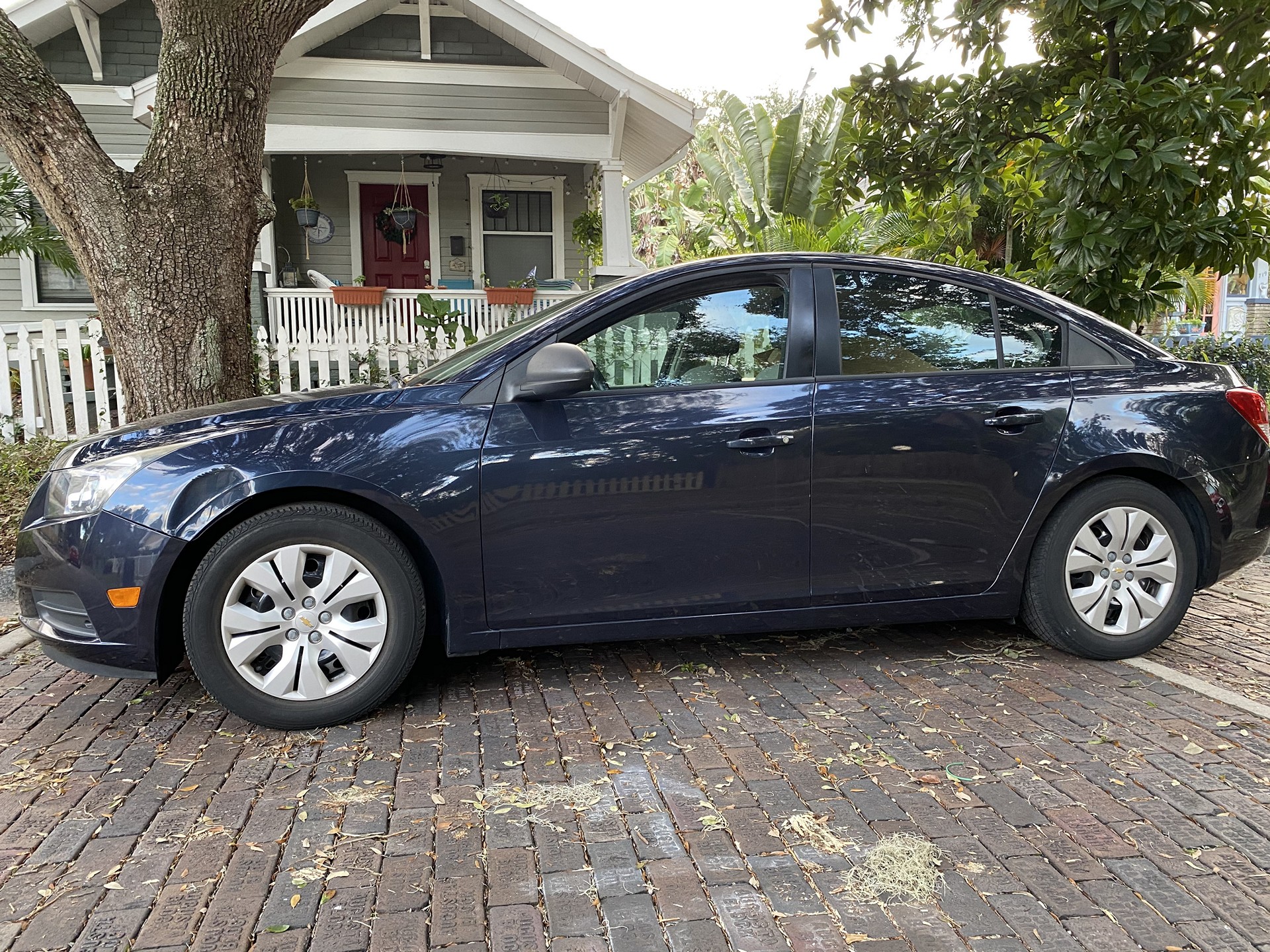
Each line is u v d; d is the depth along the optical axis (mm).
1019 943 2021
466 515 3234
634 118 11969
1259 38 6098
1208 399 3770
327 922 2123
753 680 3637
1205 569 3846
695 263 3594
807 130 17391
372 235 13859
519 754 2994
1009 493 3596
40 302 12289
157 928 2107
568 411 3328
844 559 3518
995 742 3041
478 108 11609
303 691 3170
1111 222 6121
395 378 3836
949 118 7160
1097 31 6551
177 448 3143
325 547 3162
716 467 3365
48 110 5121
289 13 5590
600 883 2268
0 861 2398
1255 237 6285
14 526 5652
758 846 2422
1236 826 2496
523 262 14375
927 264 3732
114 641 3088
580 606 3369
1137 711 3283
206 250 5434
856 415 3465
